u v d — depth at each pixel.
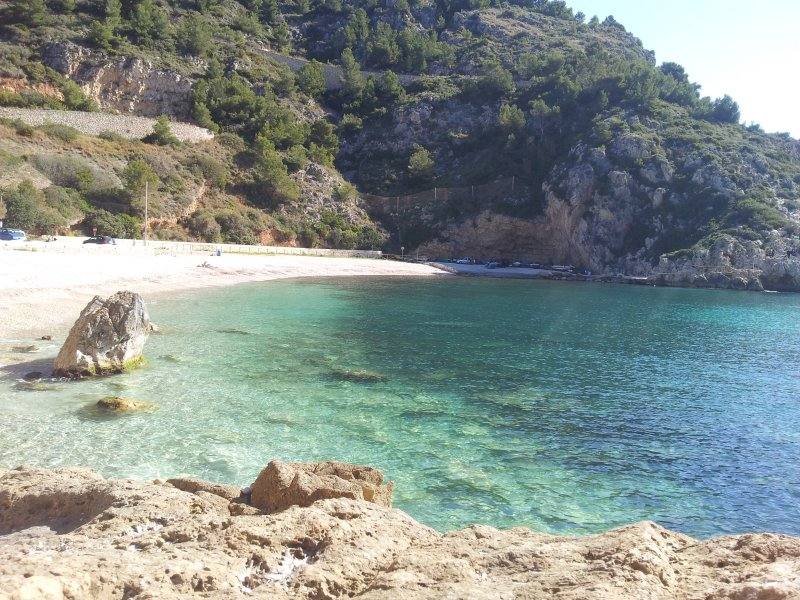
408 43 142.12
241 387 20.78
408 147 117.81
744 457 16.61
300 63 133.88
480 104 119.88
